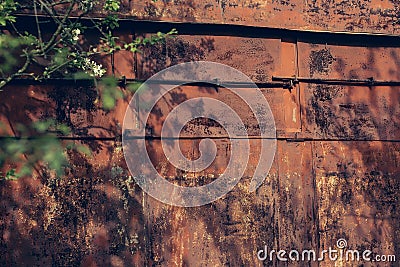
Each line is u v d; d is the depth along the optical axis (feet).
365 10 18.84
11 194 16.76
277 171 18.02
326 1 18.63
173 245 17.31
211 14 17.88
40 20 17.06
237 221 17.69
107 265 16.98
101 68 17.31
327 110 18.52
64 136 17.06
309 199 18.12
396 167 18.78
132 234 17.16
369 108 18.79
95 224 17.03
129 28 17.61
